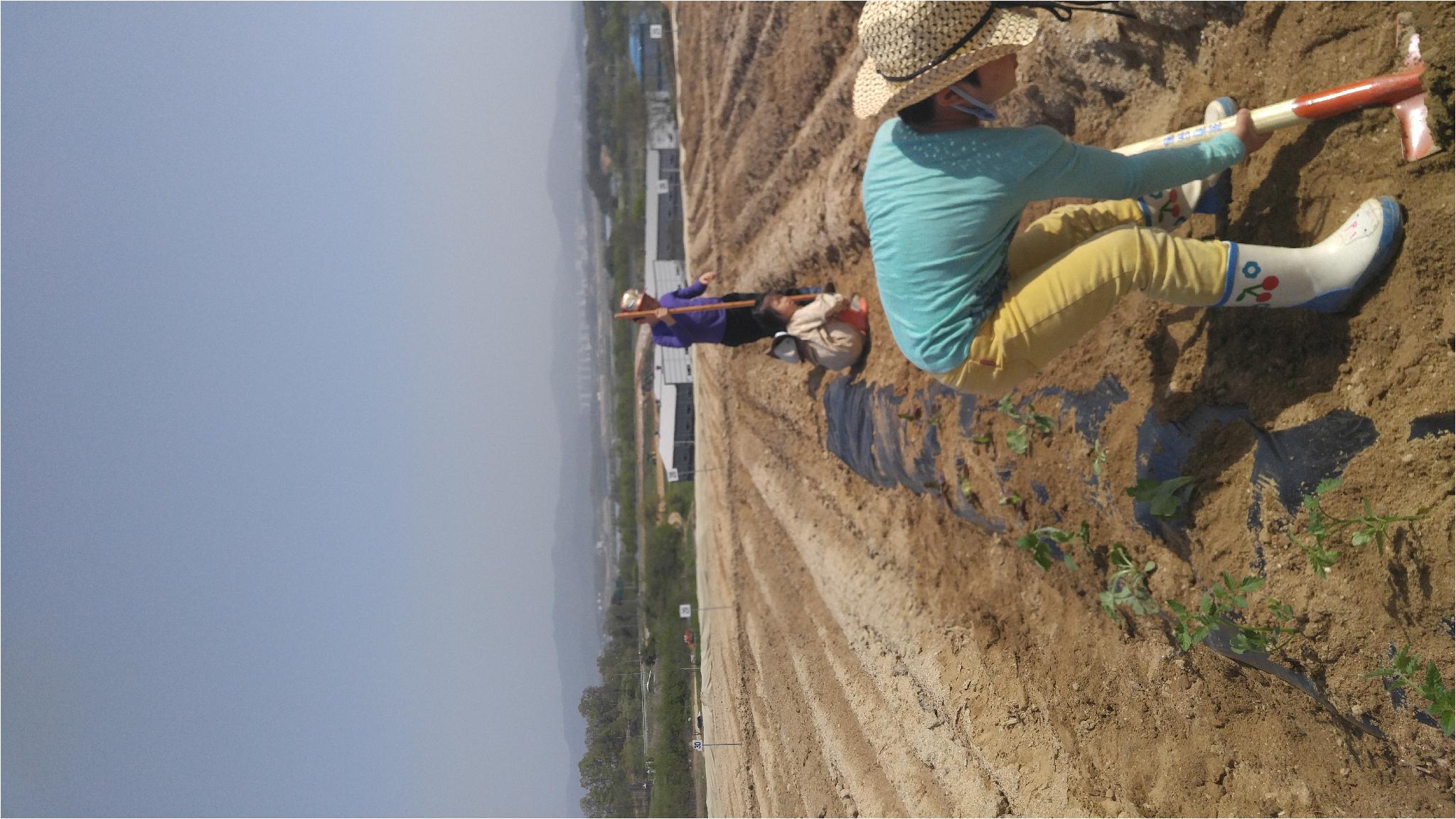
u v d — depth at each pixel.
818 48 7.31
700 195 13.34
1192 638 2.98
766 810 8.23
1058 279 2.61
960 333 2.67
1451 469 2.23
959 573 4.87
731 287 11.05
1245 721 3.09
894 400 5.21
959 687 4.63
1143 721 3.48
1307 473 2.60
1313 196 2.71
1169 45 3.39
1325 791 2.78
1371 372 2.46
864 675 6.05
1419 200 2.36
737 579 10.58
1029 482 3.88
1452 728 2.11
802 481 8.09
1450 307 2.28
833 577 6.84
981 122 2.61
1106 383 3.41
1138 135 3.63
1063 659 3.93
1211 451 2.94
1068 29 3.79
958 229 2.55
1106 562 3.53
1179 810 3.27
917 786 4.96
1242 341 2.87
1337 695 2.58
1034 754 4.05
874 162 2.75
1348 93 2.47
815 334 5.66
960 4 2.25
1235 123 2.67
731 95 10.73
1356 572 2.45
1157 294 2.61
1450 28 2.23
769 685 8.53
